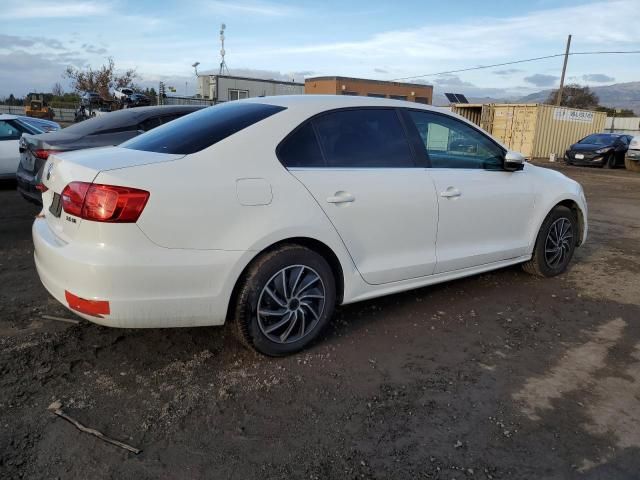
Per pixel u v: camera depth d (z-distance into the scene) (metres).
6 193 8.66
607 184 13.88
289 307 3.14
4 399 2.70
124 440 2.41
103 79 39.03
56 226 2.98
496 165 4.36
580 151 19.83
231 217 2.84
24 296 4.09
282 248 3.06
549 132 22.61
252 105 3.44
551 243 4.89
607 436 2.56
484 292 4.55
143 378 2.95
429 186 3.73
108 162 2.80
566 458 2.39
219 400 2.76
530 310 4.17
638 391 2.99
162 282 2.70
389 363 3.23
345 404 2.77
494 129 23.33
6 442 2.36
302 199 3.09
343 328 3.71
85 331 3.50
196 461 2.30
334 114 3.43
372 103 3.66
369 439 2.49
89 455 2.30
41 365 3.05
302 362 3.20
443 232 3.88
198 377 2.98
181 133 3.20
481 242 4.23
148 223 2.64
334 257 3.32
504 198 4.29
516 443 2.49
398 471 2.28
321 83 34.91
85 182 2.67
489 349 3.47
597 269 5.37
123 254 2.61
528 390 2.96
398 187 3.55
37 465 2.23
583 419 2.70
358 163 3.44
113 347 3.29
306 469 2.27
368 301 4.22
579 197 5.02
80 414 2.60
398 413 2.70
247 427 2.54
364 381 3.01
